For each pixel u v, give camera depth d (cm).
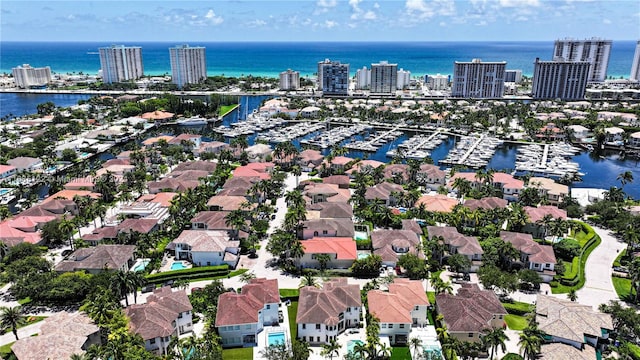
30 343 9712
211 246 14575
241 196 19375
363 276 13862
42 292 12075
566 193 19962
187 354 9569
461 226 16838
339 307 11262
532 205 19138
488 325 10775
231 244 15062
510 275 13162
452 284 13425
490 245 14800
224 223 16362
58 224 15950
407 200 18775
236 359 10344
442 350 10444
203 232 15462
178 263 14738
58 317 10906
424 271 13538
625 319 10925
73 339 9894
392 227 17388
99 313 10362
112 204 19612
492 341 9688
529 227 16638
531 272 13325
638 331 10675
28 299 12681
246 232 16438
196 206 18262
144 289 13125
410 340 10981
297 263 14600
